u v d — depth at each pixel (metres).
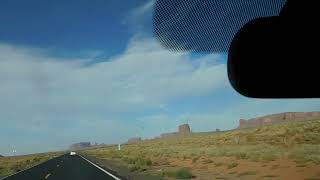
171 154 59.25
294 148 48.38
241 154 42.03
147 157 57.19
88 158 71.19
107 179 24.83
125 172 31.14
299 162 29.39
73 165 44.59
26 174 32.75
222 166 32.44
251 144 70.75
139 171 32.03
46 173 32.72
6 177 30.16
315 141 62.31
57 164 49.16
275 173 24.30
